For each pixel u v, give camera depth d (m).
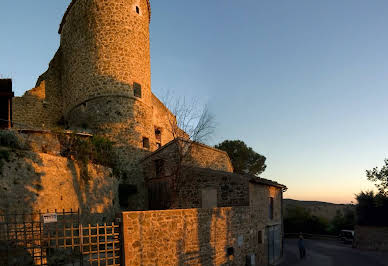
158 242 9.12
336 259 18.31
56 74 22.19
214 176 15.23
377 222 24.05
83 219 12.15
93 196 13.12
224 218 12.07
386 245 22.27
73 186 12.05
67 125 20.66
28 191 10.22
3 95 14.22
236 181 14.55
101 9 19.59
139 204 17.64
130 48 19.62
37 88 21.12
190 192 15.74
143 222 8.80
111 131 18.20
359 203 25.12
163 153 17.58
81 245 7.86
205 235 10.91
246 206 13.80
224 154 22.38
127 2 20.11
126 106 18.78
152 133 20.48
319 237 30.94
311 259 18.33
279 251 18.64
